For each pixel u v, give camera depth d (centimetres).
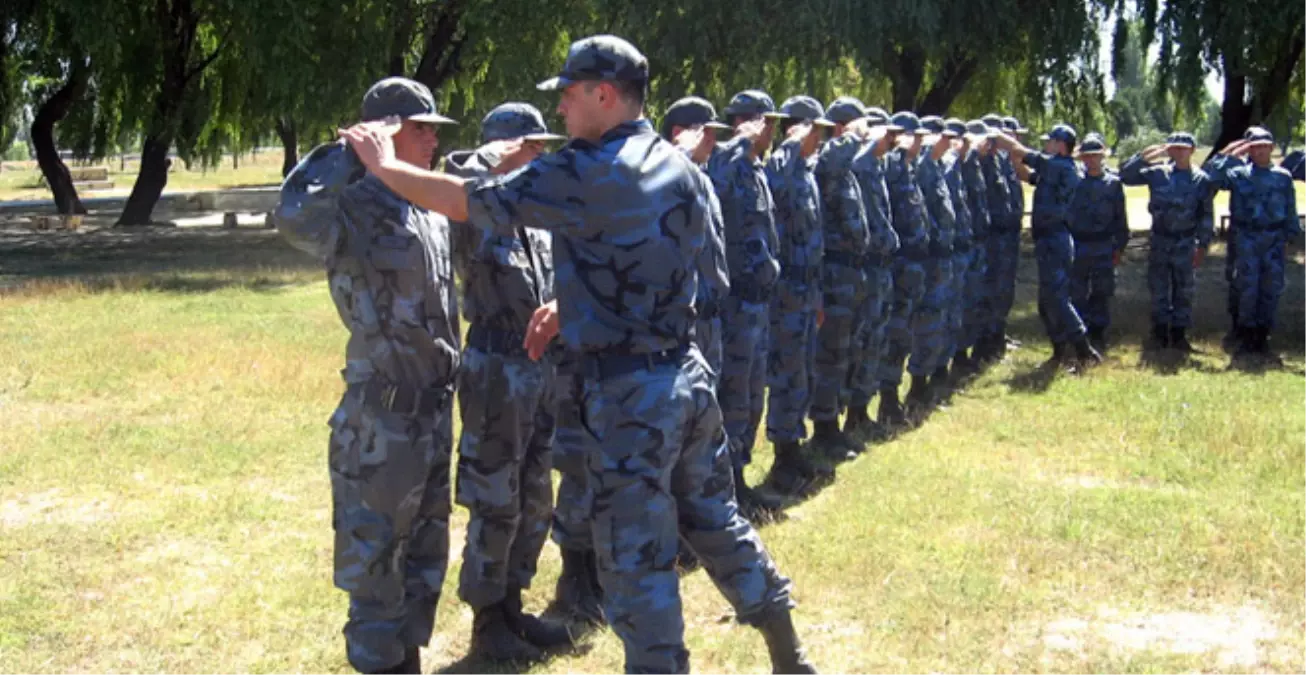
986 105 2533
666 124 608
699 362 385
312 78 2166
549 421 481
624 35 1978
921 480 694
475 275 459
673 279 372
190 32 2541
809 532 597
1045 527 600
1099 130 2188
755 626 396
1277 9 1839
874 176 799
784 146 689
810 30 1867
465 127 2527
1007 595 513
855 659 453
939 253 903
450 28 2416
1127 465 731
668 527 374
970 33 1956
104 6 2173
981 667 445
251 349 1088
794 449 696
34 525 604
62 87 2808
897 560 556
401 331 404
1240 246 1120
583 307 371
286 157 3941
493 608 466
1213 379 1005
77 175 5322
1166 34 1944
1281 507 637
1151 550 567
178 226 2878
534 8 2216
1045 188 1065
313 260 2034
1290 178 1117
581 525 491
